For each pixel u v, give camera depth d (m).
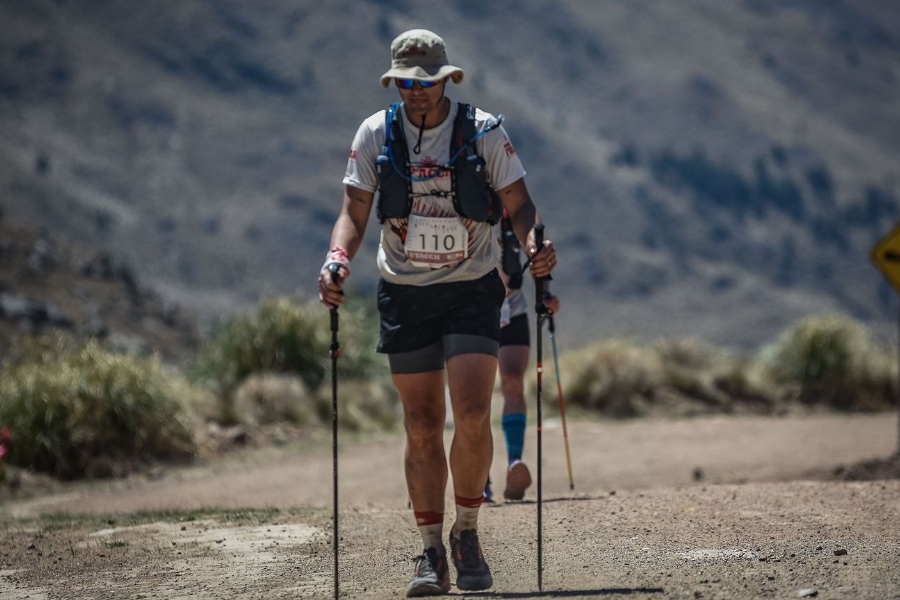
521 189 16.86
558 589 16.56
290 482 36.66
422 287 16.69
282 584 18.23
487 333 16.62
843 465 36.22
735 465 38.44
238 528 23.83
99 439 40.44
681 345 63.09
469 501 17.03
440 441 17.12
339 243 16.66
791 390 60.91
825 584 16.03
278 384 50.03
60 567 20.61
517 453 27.48
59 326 75.06
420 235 16.45
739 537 19.98
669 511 23.19
